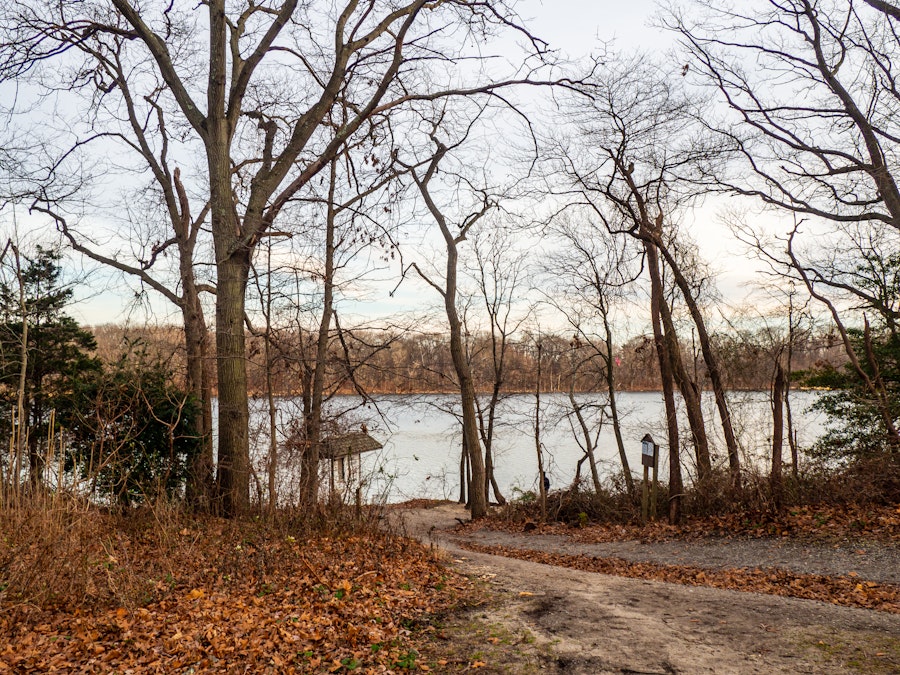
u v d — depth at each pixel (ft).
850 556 37.29
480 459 82.23
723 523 51.31
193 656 21.07
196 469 46.26
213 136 50.65
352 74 57.72
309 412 53.57
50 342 68.13
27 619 23.43
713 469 59.88
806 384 73.87
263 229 50.42
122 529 37.27
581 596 28.58
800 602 27.22
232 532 37.65
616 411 84.64
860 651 21.07
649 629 23.81
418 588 29.37
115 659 20.77
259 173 53.83
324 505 41.91
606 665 20.61
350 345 59.93
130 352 48.55
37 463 41.04
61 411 44.70
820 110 63.98
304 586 28.35
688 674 19.75
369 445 73.82
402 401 76.95
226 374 48.21
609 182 68.59
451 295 83.35
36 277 68.18
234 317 48.98
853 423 67.82
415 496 108.17
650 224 67.92
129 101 64.39
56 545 28.94
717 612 25.77
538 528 66.28
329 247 60.54
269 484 44.78
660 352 67.36
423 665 21.02
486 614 25.95
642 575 40.04
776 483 52.54
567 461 131.54
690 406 65.92
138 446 44.21
